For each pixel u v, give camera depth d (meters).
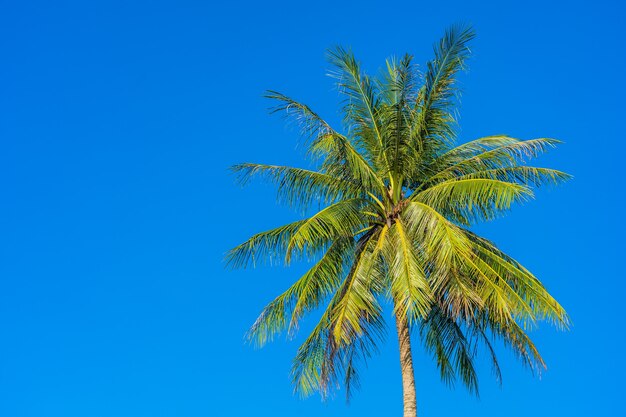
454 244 20.30
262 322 22.67
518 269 22.02
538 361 21.39
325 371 21.12
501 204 21.05
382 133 23.50
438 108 23.19
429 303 19.91
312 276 22.34
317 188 23.53
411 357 22.11
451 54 22.97
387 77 25.06
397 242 21.30
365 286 21.41
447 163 23.67
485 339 22.47
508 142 22.84
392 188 23.23
